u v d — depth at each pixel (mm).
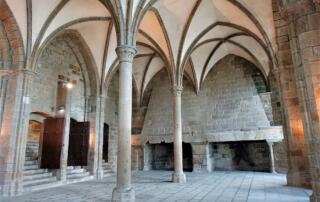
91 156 14859
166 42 13172
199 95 19078
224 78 18625
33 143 15797
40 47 10953
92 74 15633
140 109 21047
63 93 14117
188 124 18797
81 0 11281
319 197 4668
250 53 16656
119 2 8617
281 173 15805
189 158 20234
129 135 7941
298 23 5324
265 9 11094
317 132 4805
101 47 14742
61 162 12070
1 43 10367
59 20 11438
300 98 5309
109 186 11125
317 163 4762
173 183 11766
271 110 16578
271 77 16938
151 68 20219
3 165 9562
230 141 18203
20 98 10141
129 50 8508
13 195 9070
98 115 15391
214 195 8438
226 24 13633
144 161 20047
